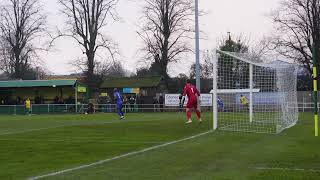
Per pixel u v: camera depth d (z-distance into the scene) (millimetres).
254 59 31047
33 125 30875
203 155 14688
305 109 54812
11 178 11000
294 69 33531
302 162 12992
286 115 28062
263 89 34281
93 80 72125
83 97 66438
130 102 59969
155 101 60344
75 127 27469
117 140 19859
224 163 12977
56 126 28953
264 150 15883
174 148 16641
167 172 11586
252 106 31719
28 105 60562
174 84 75500
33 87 66188
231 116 34594
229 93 36438
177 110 59000
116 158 14195
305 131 23844
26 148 17297
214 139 19859
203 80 80812
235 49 85000
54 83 64625
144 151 15859
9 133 24109
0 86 66375
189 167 12320
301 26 67000
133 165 12773
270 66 28766
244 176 10875
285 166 12328
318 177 10633
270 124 28156
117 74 101812
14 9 78312
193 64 78062
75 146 17766
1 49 89812
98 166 12680
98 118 40531
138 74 88938
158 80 71562
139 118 38656
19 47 78625
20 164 13305
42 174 11516
